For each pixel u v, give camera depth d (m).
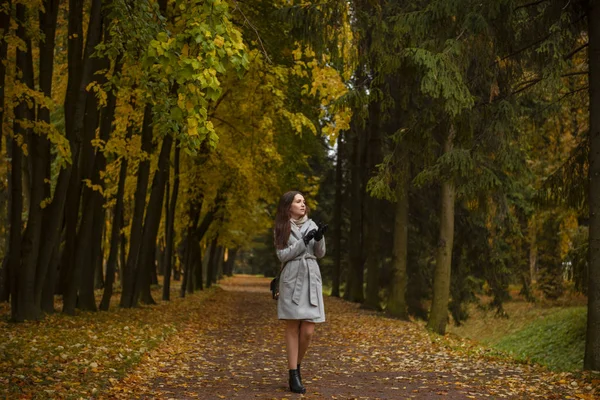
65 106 12.44
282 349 9.66
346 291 26.69
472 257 19.78
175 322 13.41
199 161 21.88
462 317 20.58
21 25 10.86
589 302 7.83
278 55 15.48
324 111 18.45
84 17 15.66
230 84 17.11
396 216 17.78
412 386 6.12
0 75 9.98
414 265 22.09
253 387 5.98
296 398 5.38
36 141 11.12
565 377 6.71
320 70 11.94
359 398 5.41
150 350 8.50
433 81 8.81
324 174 35.59
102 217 14.93
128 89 13.41
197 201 24.78
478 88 10.20
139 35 6.75
